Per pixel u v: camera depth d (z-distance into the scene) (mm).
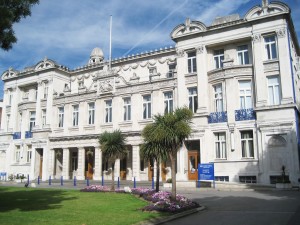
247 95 29328
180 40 33000
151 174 33812
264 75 28234
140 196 19703
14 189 26188
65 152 39719
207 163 27578
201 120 30391
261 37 28859
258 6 29047
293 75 28703
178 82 32500
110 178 36031
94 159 37969
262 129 27125
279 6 28094
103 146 23406
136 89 35562
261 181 26484
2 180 42094
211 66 31953
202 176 26531
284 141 26219
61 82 43875
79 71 43750
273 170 26188
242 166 27766
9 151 46094
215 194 21281
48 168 40562
